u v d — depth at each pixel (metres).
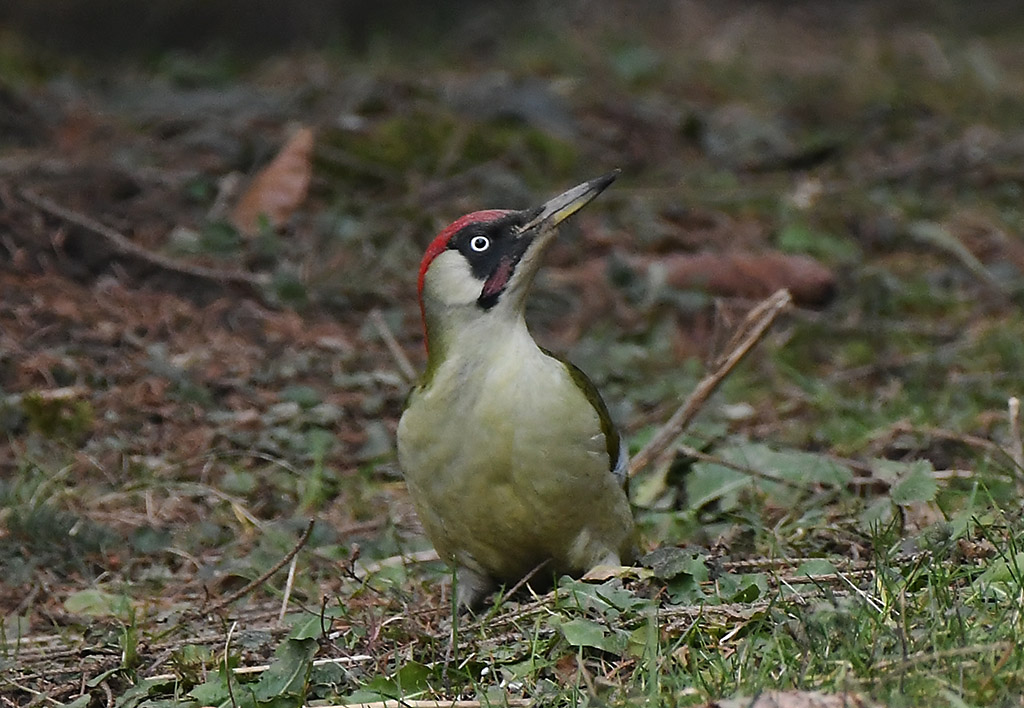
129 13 22.22
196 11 22.45
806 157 18.31
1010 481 9.59
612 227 15.94
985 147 18.30
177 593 9.59
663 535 9.72
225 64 20.75
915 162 18.00
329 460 11.42
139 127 17.28
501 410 7.93
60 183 14.97
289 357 12.70
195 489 10.77
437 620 8.27
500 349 8.02
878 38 23.44
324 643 7.90
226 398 12.13
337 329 13.30
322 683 7.52
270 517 10.77
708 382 10.45
